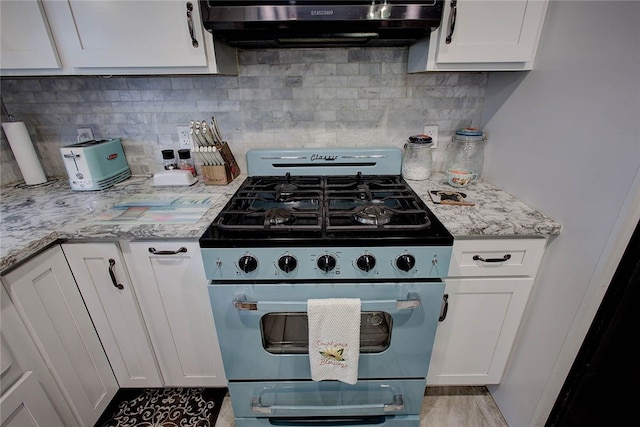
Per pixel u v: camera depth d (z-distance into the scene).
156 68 1.15
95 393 1.20
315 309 0.95
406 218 1.04
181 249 1.05
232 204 1.15
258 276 0.97
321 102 1.47
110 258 1.07
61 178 1.58
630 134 0.76
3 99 1.45
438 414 1.35
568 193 0.96
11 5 1.04
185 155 1.45
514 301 1.14
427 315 1.03
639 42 0.73
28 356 0.92
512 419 1.27
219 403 1.40
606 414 0.98
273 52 1.39
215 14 0.99
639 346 0.88
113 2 1.05
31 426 0.93
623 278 0.84
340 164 1.47
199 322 1.18
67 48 1.11
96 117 1.50
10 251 0.87
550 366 1.05
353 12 0.98
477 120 1.50
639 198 0.76
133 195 1.32
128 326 1.19
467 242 1.04
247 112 1.49
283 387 1.17
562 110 0.98
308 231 0.97
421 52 1.19
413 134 1.53
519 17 1.06
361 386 1.17
